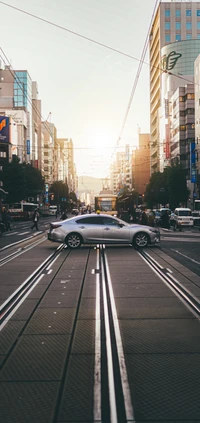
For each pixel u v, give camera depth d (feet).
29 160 336.08
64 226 61.36
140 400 13.24
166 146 307.78
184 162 268.82
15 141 283.38
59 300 28.14
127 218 134.51
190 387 14.15
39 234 101.09
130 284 33.86
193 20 343.05
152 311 25.04
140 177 451.53
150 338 19.69
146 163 452.35
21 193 220.23
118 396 13.55
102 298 28.71
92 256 52.90
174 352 17.70
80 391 13.88
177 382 14.57
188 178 252.62
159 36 348.18
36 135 389.39
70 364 16.37
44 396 13.50
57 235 61.16
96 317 23.67
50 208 335.47
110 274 38.88
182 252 56.80
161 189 227.61
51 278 36.94
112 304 26.89
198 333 20.52
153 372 15.49
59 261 48.29
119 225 61.36
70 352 17.79
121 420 12.05
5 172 219.00
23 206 228.84
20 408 12.69
